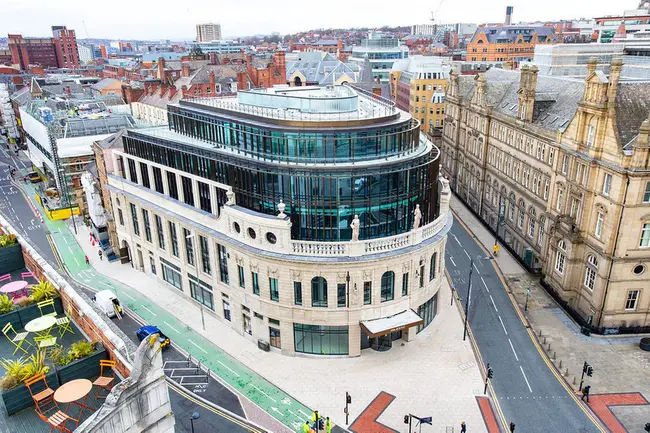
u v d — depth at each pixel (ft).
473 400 149.89
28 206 351.46
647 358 168.86
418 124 191.62
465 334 180.14
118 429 72.13
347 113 185.37
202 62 558.56
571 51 344.08
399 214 173.37
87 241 285.23
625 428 138.62
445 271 235.81
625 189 164.45
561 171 203.21
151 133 220.64
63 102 416.67
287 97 192.13
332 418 143.33
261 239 163.73
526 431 138.10
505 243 267.80
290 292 165.07
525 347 175.63
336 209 163.02
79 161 317.42
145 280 235.61
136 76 590.55
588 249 185.78
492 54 634.84
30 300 100.78
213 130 194.80
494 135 279.28
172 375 163.73
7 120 557.74
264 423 141.79
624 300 178.19
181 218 196.65
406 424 140.46
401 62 623.77
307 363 168.96
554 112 228.02
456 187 346.13
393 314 169.78
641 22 551.59
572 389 153.89
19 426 74.02
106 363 84.64
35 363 81.30
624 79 200.44
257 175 167.53
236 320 186.91
